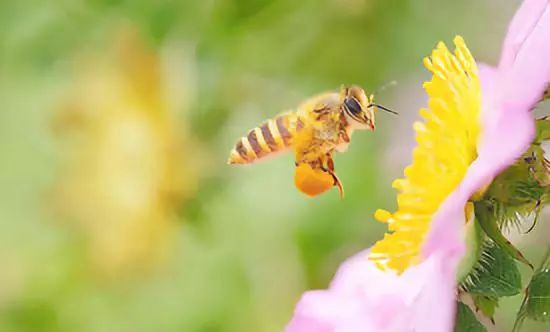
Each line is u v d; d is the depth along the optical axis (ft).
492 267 0.56
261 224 0.83
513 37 0.57
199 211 0.84
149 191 0.85
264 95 0.85
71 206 0.85
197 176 0.84
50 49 0.86
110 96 0.85
